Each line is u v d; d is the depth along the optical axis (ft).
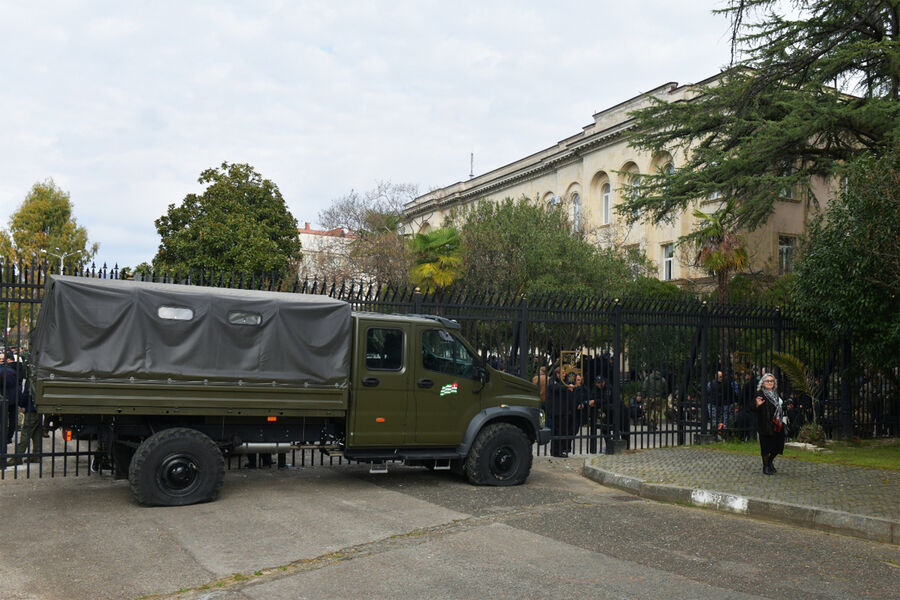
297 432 29.45
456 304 39.24
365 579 18.25
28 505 26.09
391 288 38.58
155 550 20.65
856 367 49.16
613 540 22.43
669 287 79.51
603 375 43.37
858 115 65.77
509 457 32.17
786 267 98.84
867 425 51.06
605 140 124.88
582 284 89.86
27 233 169.27
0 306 31.81
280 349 27.91
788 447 44.62
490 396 32.42
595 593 17.28
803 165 78.33
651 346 45.24
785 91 71.41
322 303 28.78
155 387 25.89
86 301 25.20
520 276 94.27
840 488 30.01
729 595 17.20
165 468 26.07
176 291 26.66
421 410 30.76
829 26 71.15
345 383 29.04
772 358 47.85
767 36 73.10
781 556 21.08
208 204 117.29
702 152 78.23
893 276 42.70
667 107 82.07
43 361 24.56
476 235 97.91
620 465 36.55
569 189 137.59
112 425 26.71
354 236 135.23
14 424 31.12
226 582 17.99
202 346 26.68
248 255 113.70
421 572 18.84
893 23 71.20
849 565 20.33
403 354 30.60
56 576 18.21
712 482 31.42
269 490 29.68
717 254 75.82
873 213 42.88
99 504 26.40
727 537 23.35
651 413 45.29
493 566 19.38
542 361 41.75
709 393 47.93
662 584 17.98
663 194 82.69
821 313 47.50
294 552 20.65
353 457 29.89
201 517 24.62
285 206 124.26
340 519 24.67
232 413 27.09
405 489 30.71
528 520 24.89
